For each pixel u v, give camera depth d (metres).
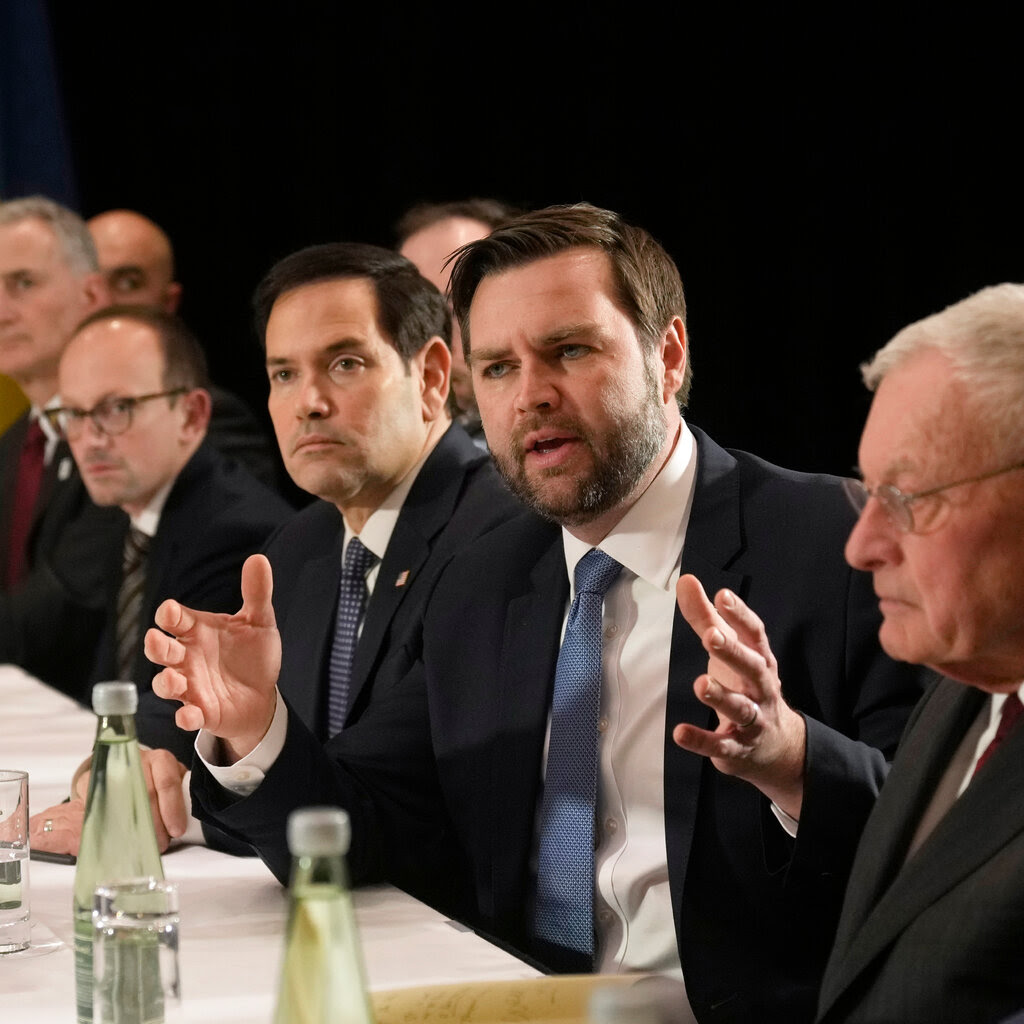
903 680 2.70
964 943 1.87
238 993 2.16
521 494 2.90
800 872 2.46
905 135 7.29
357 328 3.65
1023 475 1.91
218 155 8.98
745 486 2.93
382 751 3.06
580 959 2.75
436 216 5.78
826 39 7.44
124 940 1.71
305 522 4.01
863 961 1.98
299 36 8.77
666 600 2.85
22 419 7.01
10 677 5.46
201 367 5.25
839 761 2.39
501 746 2.92
